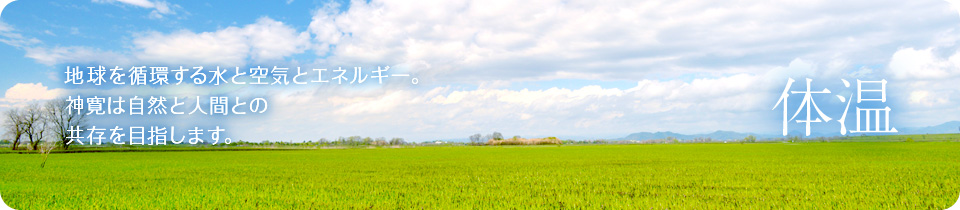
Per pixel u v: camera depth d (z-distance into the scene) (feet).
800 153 143.13
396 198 44.83
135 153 193.67
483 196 45.93
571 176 66.28
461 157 143.13
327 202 42.50
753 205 38.83
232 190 51.70
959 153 126.82
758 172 69.67
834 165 84.02
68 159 137.59
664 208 37.27
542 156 144.87
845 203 39.58
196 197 46.44
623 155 145.48
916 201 40.42
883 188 48.83
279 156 162.30
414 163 107.04
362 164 103.81
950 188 48.70
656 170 76.28
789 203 39.65
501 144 471.21
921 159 101.35
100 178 68.33
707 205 38.73
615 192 47.83
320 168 89.71
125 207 40.98
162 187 55.42
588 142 491.72
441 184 57.16
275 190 51.62
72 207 41.34
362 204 41.27
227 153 197.47
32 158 142.61
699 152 167.22
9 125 188.34
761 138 415.44
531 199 43.19
